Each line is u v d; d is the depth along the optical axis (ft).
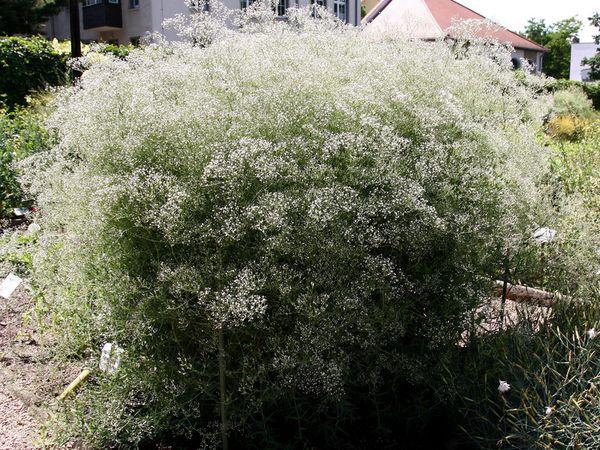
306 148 8.50
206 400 8.82
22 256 13.29
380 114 9.53
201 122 8.61
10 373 10.27
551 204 11.82
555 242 11.15
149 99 9.13
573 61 140.46
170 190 7.78
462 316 8.89
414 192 8.15
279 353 7.91
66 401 8.93
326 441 8.40
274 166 7.80
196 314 7.91
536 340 8.95
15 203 17.79
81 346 9.74
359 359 8.86
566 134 28.40
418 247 8.43
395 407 9.06
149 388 8.68
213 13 12.34
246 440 8.56
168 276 7.64
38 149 17.95
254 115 8.85
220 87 9.49
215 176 7.66
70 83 27.84
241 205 7.99
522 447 7.68
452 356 8.98
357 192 7.93
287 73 9.50
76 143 9.98
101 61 12.42
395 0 86.99
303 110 8.87
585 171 16.25
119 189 7.89
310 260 8.12
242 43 11.01
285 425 8.87
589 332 8.38
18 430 8.87
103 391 8.62
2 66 34.22
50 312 11.34
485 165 9.98
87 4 68.23
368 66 10.48
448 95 10.23
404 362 8.61
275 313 8.11
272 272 7.70
